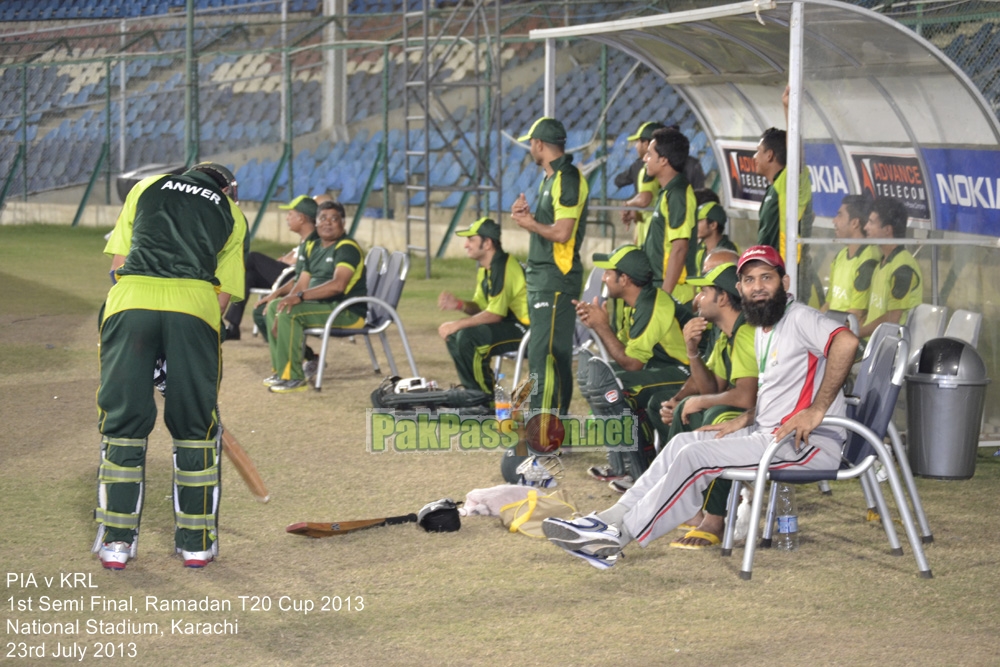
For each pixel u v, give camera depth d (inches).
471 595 306.2
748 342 350.3
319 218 592.1
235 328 737.6
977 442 429.4
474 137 1465.3
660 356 421.1
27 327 776.9
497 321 524.7
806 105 433.7
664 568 329.7
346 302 573.6
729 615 293.0
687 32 551.5
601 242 1147.9
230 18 1841.8
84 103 1796.3
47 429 495.2
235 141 1675.7
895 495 324.2
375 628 283.0
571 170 457.7
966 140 449.1
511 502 378.9
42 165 1712.6
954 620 289.6
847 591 310.7
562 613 293.9
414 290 1008.2
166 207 319.6
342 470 437.1
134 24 1895.9
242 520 372.5
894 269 448.8
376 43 1350.9
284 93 1562.5
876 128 439.5
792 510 363.3
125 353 312.5
